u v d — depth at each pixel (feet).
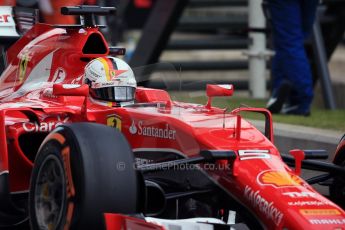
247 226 68.85
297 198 65.31
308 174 94.48
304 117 123.13
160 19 155.43
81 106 80.38
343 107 167.02
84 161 64.23
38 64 88.17
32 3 108.47
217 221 66.85
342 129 110.63
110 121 76.59
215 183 71.15
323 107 150.92
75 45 84.74
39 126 77.41
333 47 160.86
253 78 155.43
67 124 67.51
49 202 68.08
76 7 85.05
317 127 112.57
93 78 79.56
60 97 81.20
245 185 68.23
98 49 85.46
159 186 69.92
